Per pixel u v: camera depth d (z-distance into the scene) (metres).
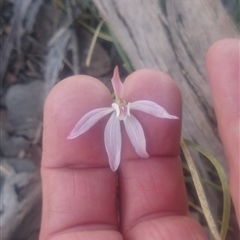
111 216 0.08
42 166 0.08
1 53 0.10
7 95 0.09
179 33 0.09
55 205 0.07
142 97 0.07
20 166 0.09
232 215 0.09
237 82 0.07
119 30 0.09
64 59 0.10
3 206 0.09
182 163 0.09
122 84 0.07
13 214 0.09
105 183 0.08
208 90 0.09
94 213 0.08
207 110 0.09
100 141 0.07
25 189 0.09
